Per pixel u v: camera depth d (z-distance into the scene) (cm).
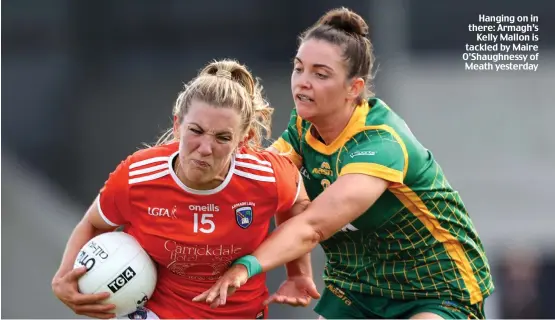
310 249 1473
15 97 4144
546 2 4375
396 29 4303
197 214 1453
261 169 1473
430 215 1611
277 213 1583
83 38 4284
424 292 1655
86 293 1473
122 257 1477
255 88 1509
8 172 3884
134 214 1475
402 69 4394
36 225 3569
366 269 1688
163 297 1541
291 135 1694
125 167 1470
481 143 4522
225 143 1373
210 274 1517
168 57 4291
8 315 3152
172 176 1441
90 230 1552
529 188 4391
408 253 1633
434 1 4397
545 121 4541
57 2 4259
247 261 1414
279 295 1606
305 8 4256
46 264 3391
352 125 1582
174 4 4294
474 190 4384
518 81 4584
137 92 4238
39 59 4238
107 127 4169
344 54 1534
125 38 4312
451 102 4538
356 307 1752
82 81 4244
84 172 4069
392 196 1580
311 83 1539
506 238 4041
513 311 3516
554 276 3606
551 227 4178
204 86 1375
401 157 1545
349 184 1496
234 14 4284
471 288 1653
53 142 4097
